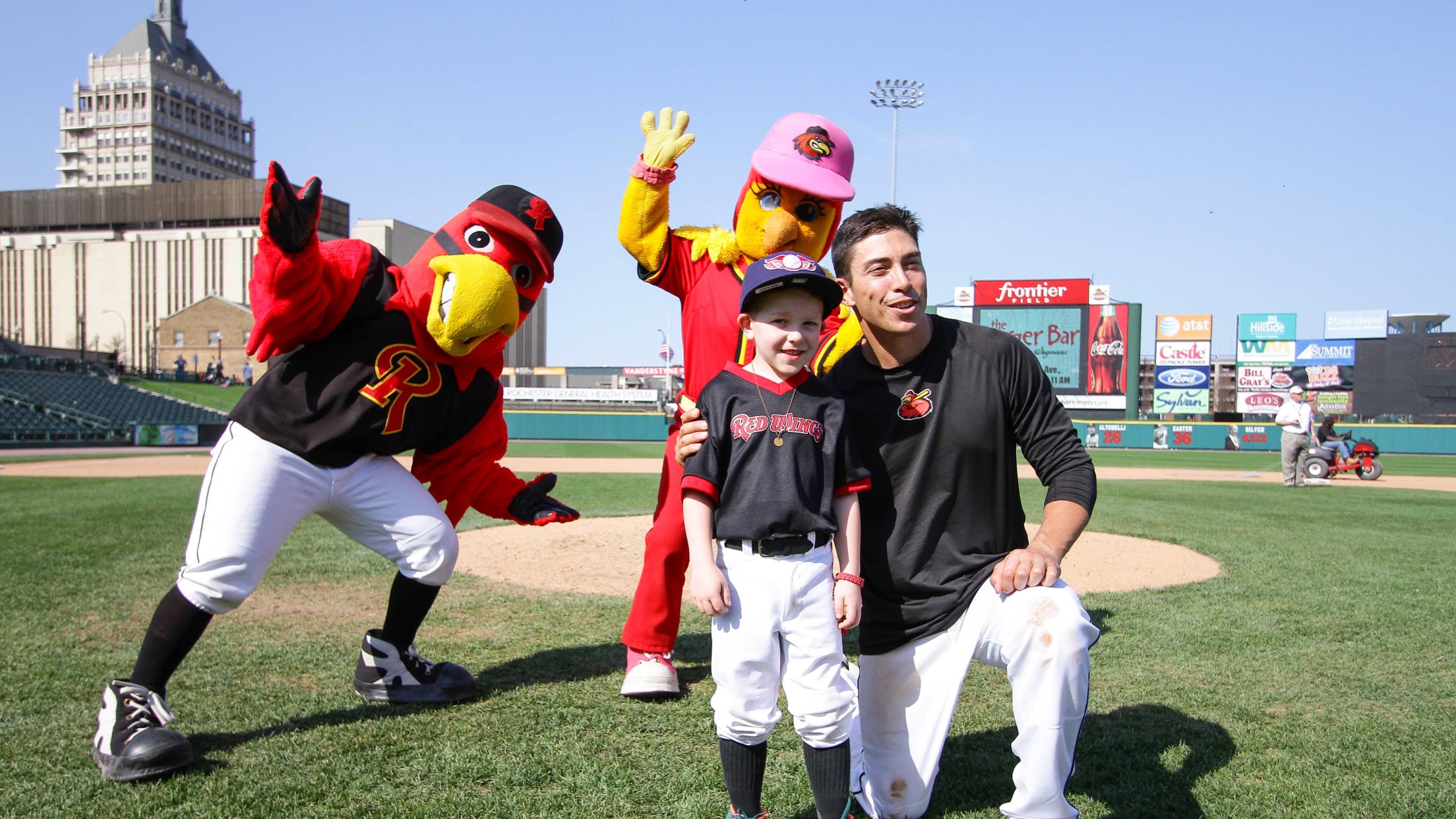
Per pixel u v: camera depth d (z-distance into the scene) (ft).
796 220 12.55
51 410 120.16
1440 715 11.87
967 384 8.52
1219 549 26.14
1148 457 96.02
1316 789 9.52
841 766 8.02
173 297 248.32
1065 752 7.33
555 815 8.77
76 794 9.14
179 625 10.27
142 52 393.09
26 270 256.32
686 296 12.97
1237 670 13.89
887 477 8.57
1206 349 139.23
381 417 11.03
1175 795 9.36
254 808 8.85
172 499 37.60
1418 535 29.58
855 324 11.50
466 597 19.10
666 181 12.46
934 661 8.29
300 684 12.91
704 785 9.52
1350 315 137.49
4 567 21.33
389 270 11.55
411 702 12.08
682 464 8.42
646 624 12.39
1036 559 7.66
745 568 7.94
